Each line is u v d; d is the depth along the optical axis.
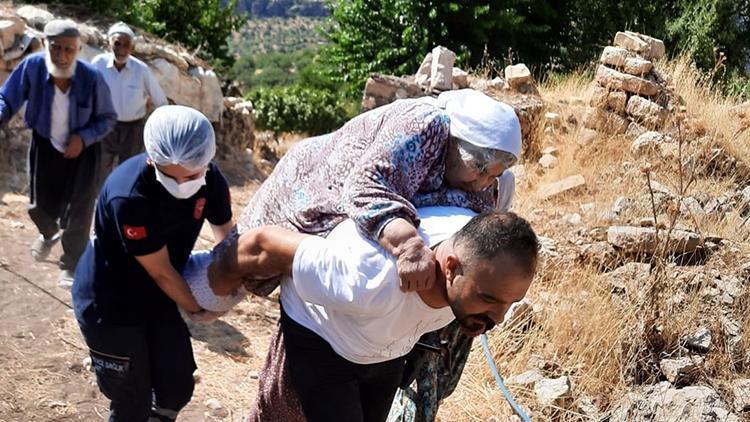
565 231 6.35
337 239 2.71
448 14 18.66
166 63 9.70
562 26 20.44
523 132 8.41
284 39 117.31
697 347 4.90
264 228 2.86
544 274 5.58
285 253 2.76
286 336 2.93
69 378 4.16
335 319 2.77
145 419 3.28
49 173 5.22
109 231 3.04
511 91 9.15
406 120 2.76
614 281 5.39
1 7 9.52
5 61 8.35
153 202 2.97
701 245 5.72
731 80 12.92
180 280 3.07
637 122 8.33
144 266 3.03
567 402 4.47
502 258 2.42
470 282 2.47
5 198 6.92
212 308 3.12
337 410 2.86
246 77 72.75
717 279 5.43
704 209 6.61
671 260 5.62
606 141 8.13
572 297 5.19
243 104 10.91
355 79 19.50
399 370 3.06
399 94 8.90
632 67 8.45
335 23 20.61
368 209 2.62
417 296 2.65
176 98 9.82
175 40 19.02
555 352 4.84
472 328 2.61
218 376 4.57
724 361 4.83
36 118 5.10
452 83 9.07
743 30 18.36
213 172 3.23
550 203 7.11
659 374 4.77
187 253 3.18
